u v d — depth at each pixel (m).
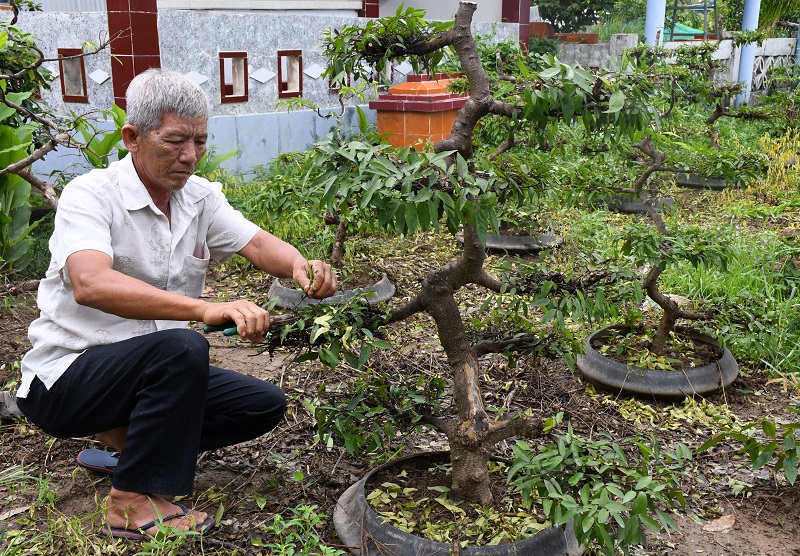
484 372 4.22
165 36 7.17
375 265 5.72
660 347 4.13
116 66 7.10
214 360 4.36
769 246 6.02
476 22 10.85
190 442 2.69
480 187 2.22
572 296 2.83
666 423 3.70
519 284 2.90
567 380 4.16
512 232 6.01
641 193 4.38
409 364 4.27
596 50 12.47
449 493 2.71
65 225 2.62
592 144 5.32
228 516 2.91
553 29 16.70
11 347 4.29
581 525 2.18
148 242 2.77
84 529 2.81
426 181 2.26
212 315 2.46
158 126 2.55
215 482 3.15
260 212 5.41
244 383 2.99
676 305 4.04
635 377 3.90
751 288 5.20
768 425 2.75
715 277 5.28
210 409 2.96
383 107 8.25
